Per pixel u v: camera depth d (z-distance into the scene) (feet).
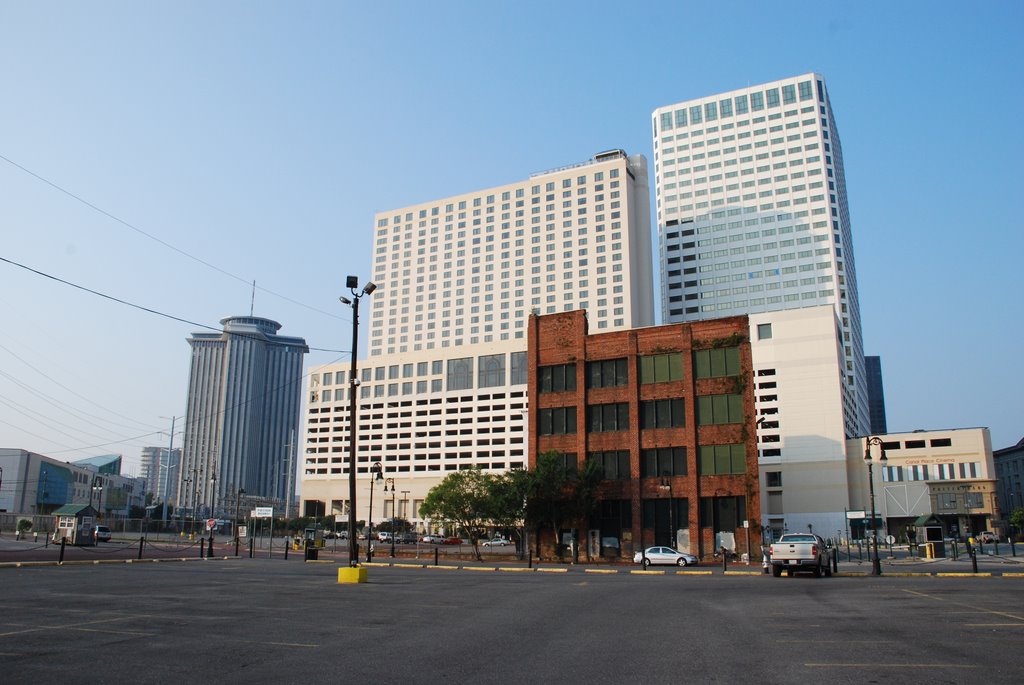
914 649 36.91
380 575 110.83
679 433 186.91
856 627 45.55
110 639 39.14
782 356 421.18
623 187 629.92
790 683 29.14
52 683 28.35
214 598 63.00
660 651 37.04
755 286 618.44
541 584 91.40
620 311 606.14
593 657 35.29
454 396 537.65
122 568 112.47
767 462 411.75
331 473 564.30
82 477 524.52
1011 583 89.86
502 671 31.76
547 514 192.65
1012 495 508.53
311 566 139.33
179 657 34.24
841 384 411.95
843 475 394.93
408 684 29.01
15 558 131.13
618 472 191.72
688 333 190.90
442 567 153.58
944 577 109.81
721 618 51.67
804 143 629.10
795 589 81.46
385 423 555.69
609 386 197.77
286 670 31.55
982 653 35.60
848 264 640.17
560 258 640.58
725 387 184.96
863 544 313.12
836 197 611.88
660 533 184.65
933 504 384.88
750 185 639.35
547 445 202.18
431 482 527.81
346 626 45.88
